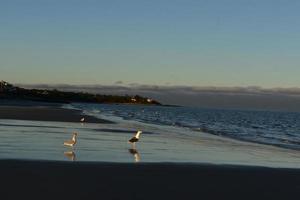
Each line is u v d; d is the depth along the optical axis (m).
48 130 41.75
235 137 51.16
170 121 88.19
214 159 25.61
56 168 18.16
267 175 19.62
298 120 156.12
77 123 57.91
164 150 29.34
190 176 18.16
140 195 14.12
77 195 13.63
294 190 16.30
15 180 15.18
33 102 196.00
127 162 21.47
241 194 15.16
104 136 38.34
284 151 35.38
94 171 18.00
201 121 99.25
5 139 30.55
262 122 117.50
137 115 116.38
